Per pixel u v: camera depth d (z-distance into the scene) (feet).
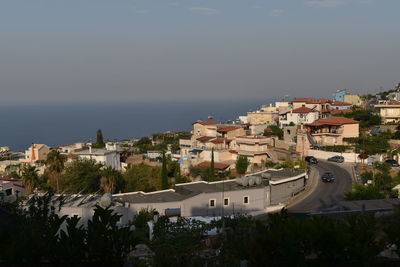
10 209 71.10
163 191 155.22
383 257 45.29
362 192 141.59
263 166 236.84
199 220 99.45
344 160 231.30
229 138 296.92
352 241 40.22
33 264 41.01
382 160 218.18
